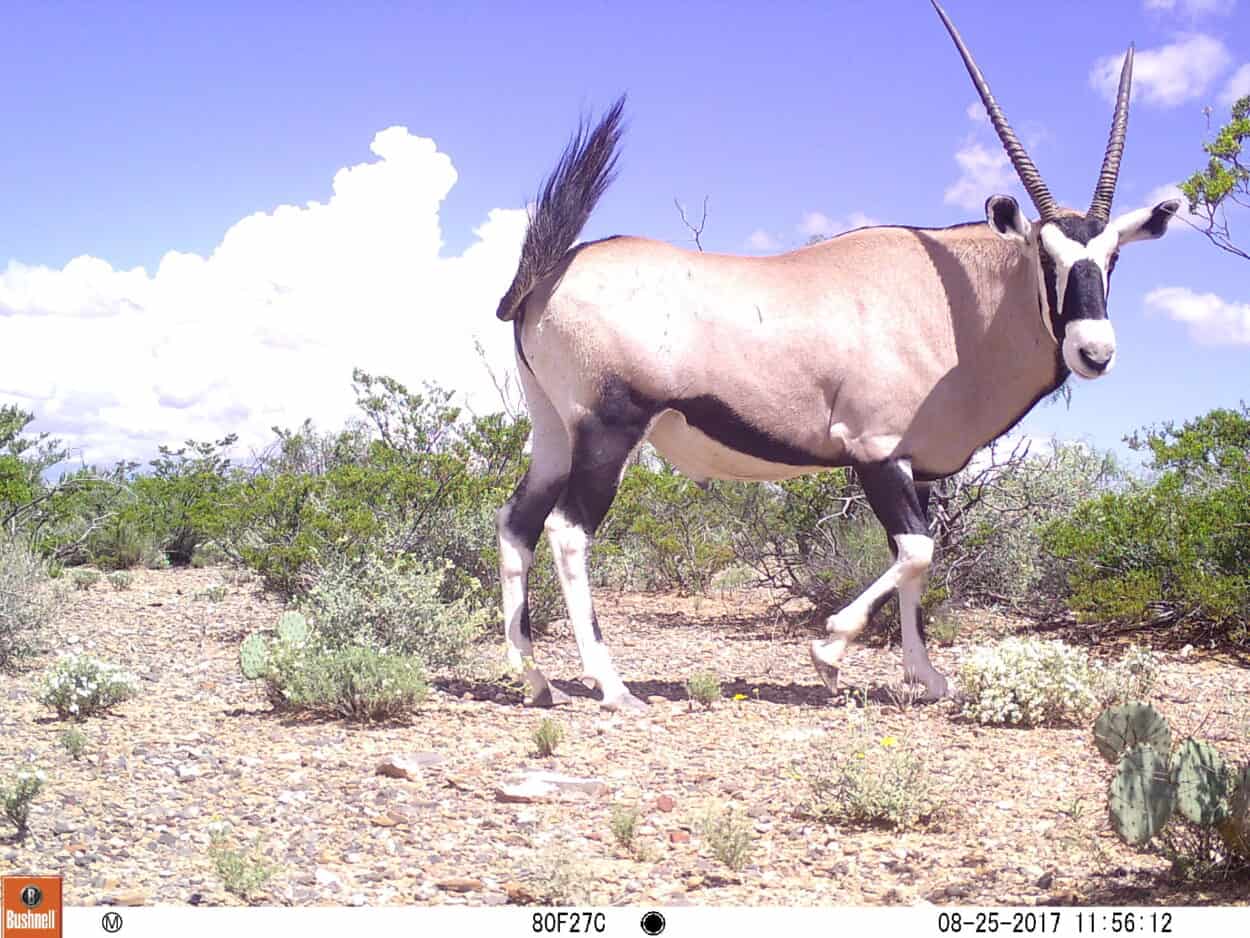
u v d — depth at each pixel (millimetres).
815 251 7945
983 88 7629
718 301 7582
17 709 7359
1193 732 6695
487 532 11992
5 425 16281
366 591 8875
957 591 12203
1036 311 7484
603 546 14008
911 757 5441
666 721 7270
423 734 6785
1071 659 7418
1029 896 4059
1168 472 11742
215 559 17719
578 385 7555
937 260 7730
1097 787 5648
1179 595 10406
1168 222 7082
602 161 7695
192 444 21938
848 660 9938
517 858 4559
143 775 5691
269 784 5582
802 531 12797
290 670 7461
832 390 7656
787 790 5613
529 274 7594
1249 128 8320
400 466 12477
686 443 7828
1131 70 7469
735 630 12094
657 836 4863
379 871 4367
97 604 13070
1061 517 12258
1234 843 4059
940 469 7859
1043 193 7320
